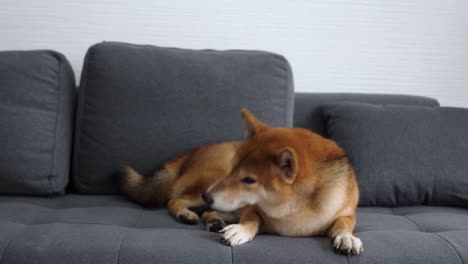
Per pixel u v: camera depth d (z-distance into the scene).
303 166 1.47
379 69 2.72
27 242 1.34
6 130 1.91
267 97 2.16
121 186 1.96
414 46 2.71
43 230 1.43
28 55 2.06
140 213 1.79
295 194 1.47
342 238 1.35
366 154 2.04
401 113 2.16
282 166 1.43
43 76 2.04
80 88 2.15
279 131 1.61
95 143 2.07
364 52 2.71
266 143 1.52
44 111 2.01
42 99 2.01
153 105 2.08
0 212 1.65
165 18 2.61
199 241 1.39
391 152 2.03
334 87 2.73
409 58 2.72
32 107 1.99
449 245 1.39
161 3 2.60
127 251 1.30
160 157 2.08
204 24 2.63
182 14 2.61
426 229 1.63
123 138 2.07
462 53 2.73
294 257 1.30
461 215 1.82
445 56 2.73
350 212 1.58
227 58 2.20
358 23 2.68
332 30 2.68
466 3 2.68
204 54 2.21
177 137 2.08
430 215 1.79
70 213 1.69
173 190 1.94
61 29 2.56
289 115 2.22
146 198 1.92
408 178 1.99
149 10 2.60
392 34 2.70
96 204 1.93
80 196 2.07
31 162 1.93
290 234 1.54
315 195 1.48
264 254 1.31
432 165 2.00
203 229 1.62
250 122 1.65
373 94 2.51
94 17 2.57
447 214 1.82
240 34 2.65
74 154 2.12
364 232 1.53
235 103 2.12
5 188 1.92
